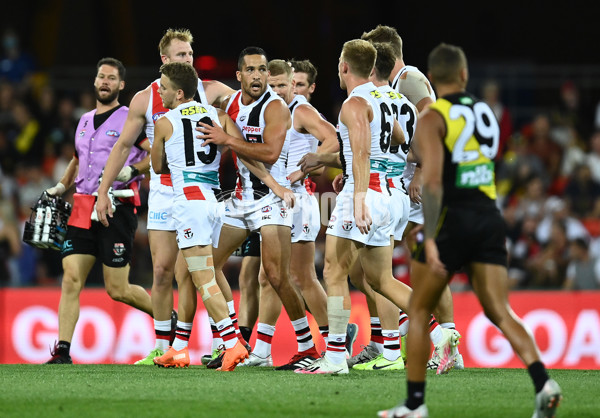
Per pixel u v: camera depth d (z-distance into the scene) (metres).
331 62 57.09
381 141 20.12
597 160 44.88
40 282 38.38
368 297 23.92
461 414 14.97
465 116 14.58
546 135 45.25
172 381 19.14
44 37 57.19
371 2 59.53
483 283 14.67
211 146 21.30
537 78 47.44
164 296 24.02
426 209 14.17
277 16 58.06
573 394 17.58
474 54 58.50
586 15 57.53
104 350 30.39
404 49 59.38
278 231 21.89
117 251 25.36
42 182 43.69
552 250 38.62
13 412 15.09
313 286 23.11
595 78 47.38
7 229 39.78
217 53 59.81
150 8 59.34
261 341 23.92
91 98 46.72
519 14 58.12
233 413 14.91
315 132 23.30
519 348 14.38
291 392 17.28
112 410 15.23
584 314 31.34
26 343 30.95
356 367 22.98
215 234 21.91
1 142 45.09
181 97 21.33
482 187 14.68
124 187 25.47
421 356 14.27
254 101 22.11
